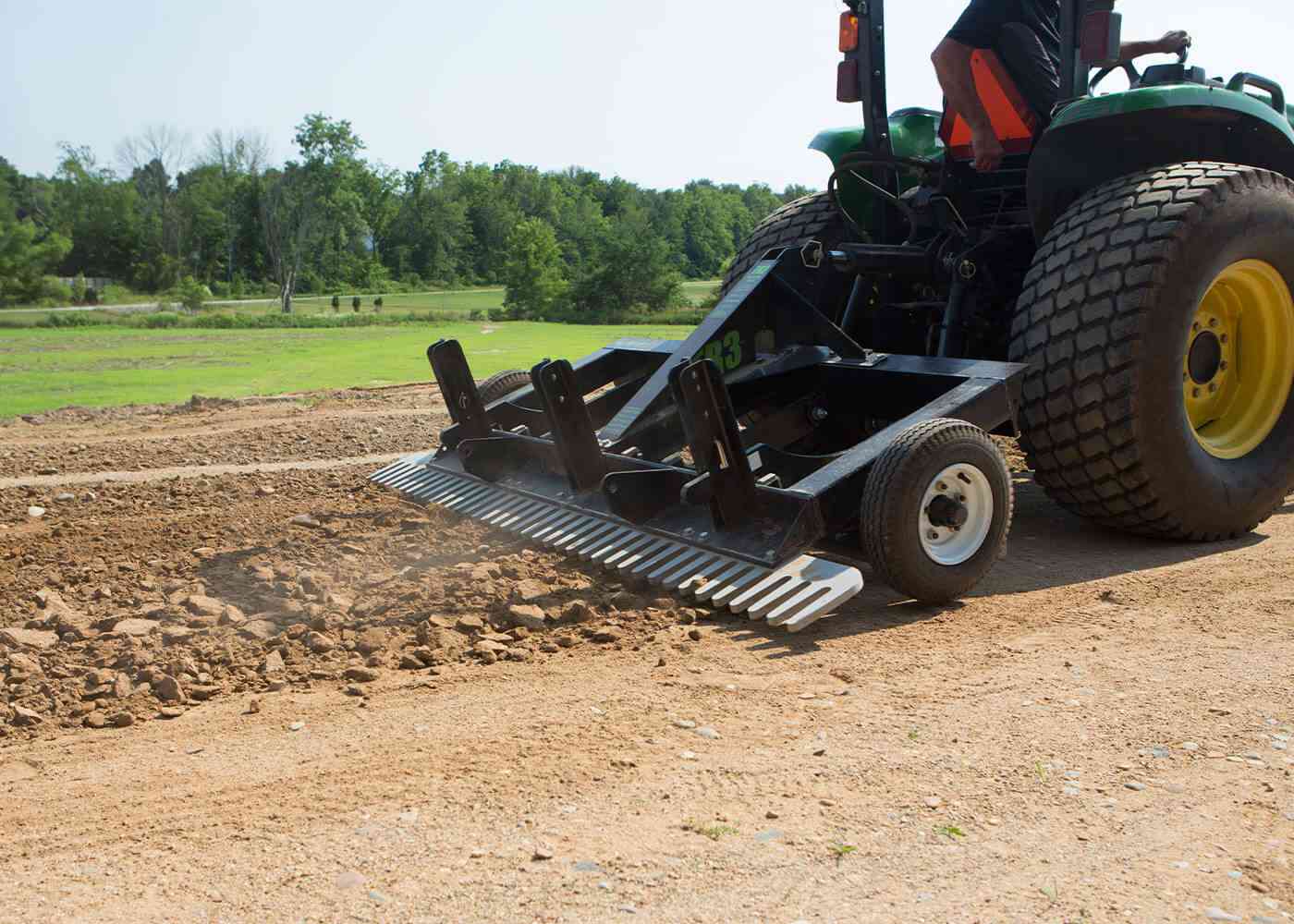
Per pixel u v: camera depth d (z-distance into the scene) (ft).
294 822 7.63
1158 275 13.01
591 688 10.01
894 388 14.67
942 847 7.11
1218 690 9.65
